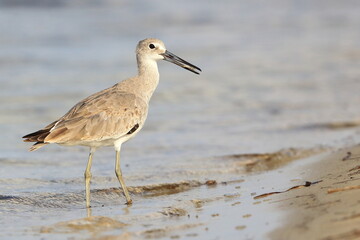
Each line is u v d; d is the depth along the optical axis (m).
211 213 10.43
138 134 17.20
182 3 38.62
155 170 13.84
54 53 27.05
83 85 22.34
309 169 13.05
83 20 33.50
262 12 37.56
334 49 28.55
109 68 24.81
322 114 19.02
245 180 12.91
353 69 24.98
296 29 33.38
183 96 21.39
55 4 36.31
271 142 16.12
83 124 11.40
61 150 15.86
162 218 10.41
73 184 12.90
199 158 14.76
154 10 36.66
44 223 10.29
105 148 16.02
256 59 26.77
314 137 16.55
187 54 27.69
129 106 11.91
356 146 14.89
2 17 33.19
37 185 12.77
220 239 8.82
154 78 13.07
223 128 17.70
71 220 10.29
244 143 16.09
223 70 24.97
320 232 8.27
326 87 22.42
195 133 17.20
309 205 9.68
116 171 11.83
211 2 39.59
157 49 13.12
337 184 10.79
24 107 19.80
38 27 31.45
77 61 25.80
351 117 18.56
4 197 11.80
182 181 12.91
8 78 23.20
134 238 9.23
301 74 24.38
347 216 8.65
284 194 10.90
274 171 13.52
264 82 23.20
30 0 35.94
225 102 20.66
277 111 19.53
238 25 34.16
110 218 10.33
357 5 39.53
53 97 20.91
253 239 8.58
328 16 36.53
